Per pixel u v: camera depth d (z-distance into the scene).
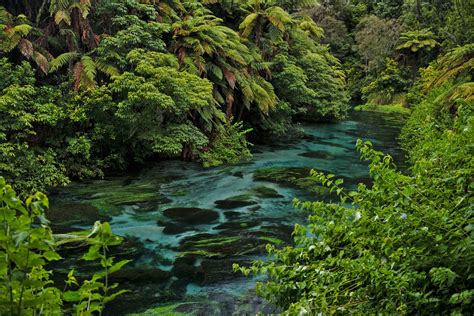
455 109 10.35
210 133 11.66
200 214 7.13
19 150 7.92
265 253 5.58
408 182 2.76
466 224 2.46
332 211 3.04
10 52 9.57
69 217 6.77
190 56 11.40
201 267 5.17
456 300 2.01
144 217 6.96
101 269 5.03
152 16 10.77
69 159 8.99
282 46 16.09
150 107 9.05
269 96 13.67
